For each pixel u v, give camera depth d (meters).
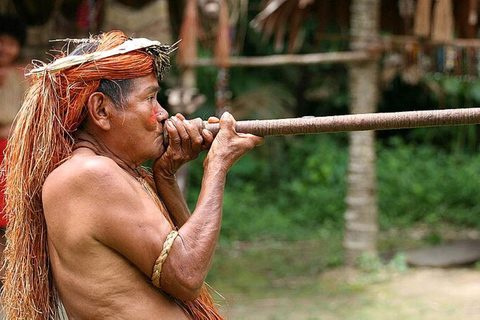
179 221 3.43
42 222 3.17
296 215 15.47
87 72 3.05
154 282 3.03
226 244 13.59
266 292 10.21
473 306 9.03
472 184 16.06
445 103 18.94
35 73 3.10
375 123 3.24
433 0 10.74
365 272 10.91
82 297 3.04
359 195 11.12
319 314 8.93
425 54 11.01
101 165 3.00
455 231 14.47
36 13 10.18
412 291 9.88
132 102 3.12
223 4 10.36
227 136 3.25
